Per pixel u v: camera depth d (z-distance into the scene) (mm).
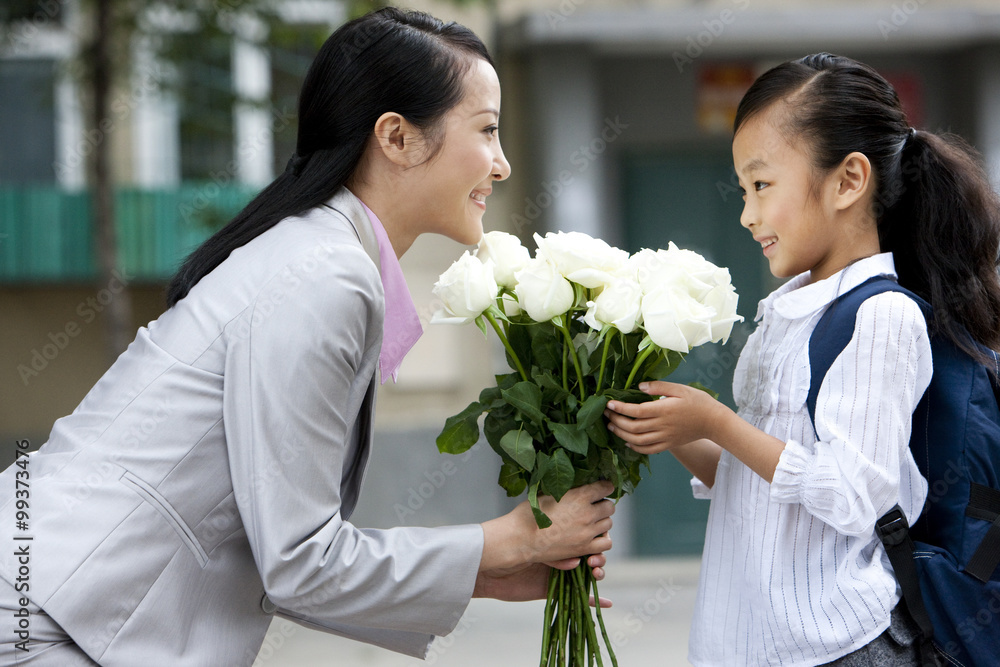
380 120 1860
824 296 1913
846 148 1917
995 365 1914
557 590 1940
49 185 8070
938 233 2029
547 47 7758
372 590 1714
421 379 7887
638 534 8227
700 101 8203
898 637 1793
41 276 7957
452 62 1881
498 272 1914
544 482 1819
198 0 6609
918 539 1876
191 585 1703
